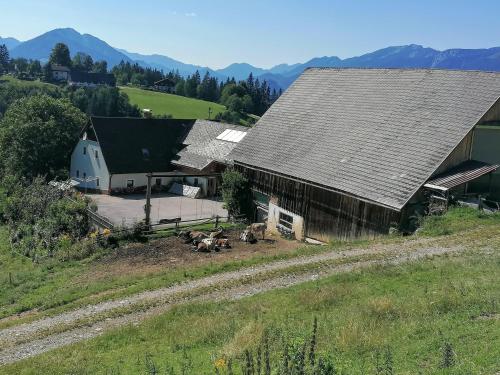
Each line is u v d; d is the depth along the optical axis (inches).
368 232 1054.4
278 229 1322.6
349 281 689.6
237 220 1429.6
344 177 1119.6
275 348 444.8
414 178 995.3
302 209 1238.3
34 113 2268.7
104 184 2026.3
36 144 2214.6
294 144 1342.3
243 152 1456.7
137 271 1003.9
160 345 547.2
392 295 588.1
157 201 1867.6
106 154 2018.9
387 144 1120.8
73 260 1180.5
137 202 1850.4
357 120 1259.8
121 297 800.9
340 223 1126.4
